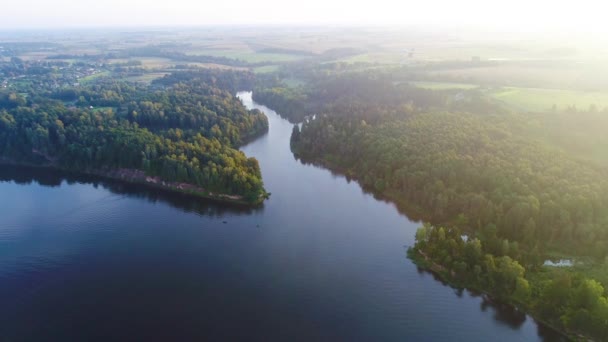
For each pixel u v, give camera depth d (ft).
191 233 488.02
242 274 413.18
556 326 331.57
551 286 340.39
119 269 422.00
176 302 375.45
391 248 450.30
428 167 532.73
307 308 367.45
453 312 359.25
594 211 419.95
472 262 387.34
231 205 554.05
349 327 346.54
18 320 355.36
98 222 514.27
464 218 463.83
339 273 412.57
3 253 448.24
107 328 346.13
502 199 449.06
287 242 465.88
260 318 356.38
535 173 474.49
